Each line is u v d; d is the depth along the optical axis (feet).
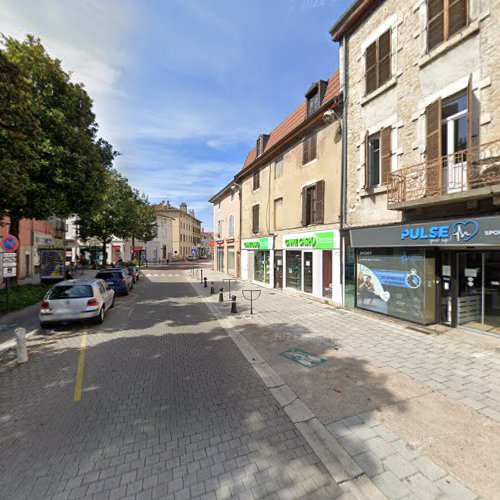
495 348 19.57
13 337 24.21
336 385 14.89
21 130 25.59
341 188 33.81
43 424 11.94
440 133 22.24
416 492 8.39
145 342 22.72
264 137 61.98
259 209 60.18
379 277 28.86
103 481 8.96
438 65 23.08
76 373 16.94
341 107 34.27
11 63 22.71
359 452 9.98
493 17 19.60
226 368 17.56
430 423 11.51
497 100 19.47
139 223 126.93
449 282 24.25
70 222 145.28
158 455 10.09
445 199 20.17
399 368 16.71
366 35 30.53
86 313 26.32
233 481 8.96
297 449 10.39
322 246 37.99
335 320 28.09
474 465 9.30
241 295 45.96
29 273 73.10
